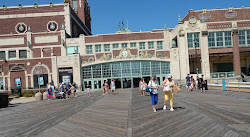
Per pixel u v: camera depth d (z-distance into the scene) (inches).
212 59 1688.0
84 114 439.8
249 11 1551.4
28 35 1577.3
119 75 1433.3
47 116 446.9
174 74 1428.4
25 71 1359.5
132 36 1630.2
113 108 505.4
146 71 1441.9
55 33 1581.0
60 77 1369.3
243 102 519.8
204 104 495.8
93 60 1416.1
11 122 404.8
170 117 358.0
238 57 1455.5
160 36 1642.5
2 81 1355.8
